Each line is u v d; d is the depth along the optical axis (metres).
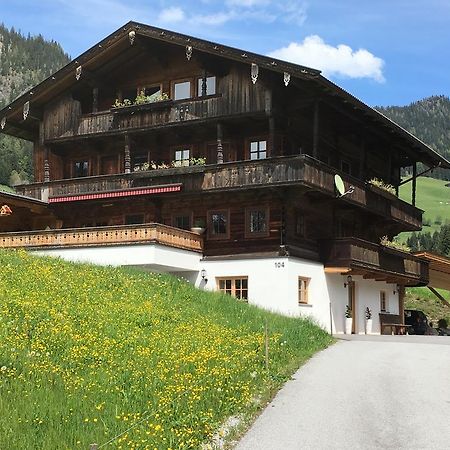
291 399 12.66
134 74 33.47
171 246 27.92
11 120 35.34
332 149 34.03
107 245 27.78
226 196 29.89
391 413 11.73
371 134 34.66
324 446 9.74
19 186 34.19
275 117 28.91
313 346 19.94
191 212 30.84
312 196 29.62
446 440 10.15
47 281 19.98
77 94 33.75
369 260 31.70
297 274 28.44
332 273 31.17
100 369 11.91
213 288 29.20
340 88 27.84
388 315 37.03
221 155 29.55
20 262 22.20
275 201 28.97
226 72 29.72
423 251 39.47
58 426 8.72
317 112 28.62
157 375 11.84
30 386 10.27
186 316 19.52
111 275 23.12
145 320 17.48
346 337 26.14
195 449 9.00
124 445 8.34
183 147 32.22
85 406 9.71
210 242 30.20
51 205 33.41
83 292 19.58
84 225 33.91
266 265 28.27
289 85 28.91
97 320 16.31
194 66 31.81
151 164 32.59
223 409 10.98
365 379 14.80
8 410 9.03
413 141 35.25
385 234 39.47
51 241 28.94
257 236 29.22
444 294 59.12
